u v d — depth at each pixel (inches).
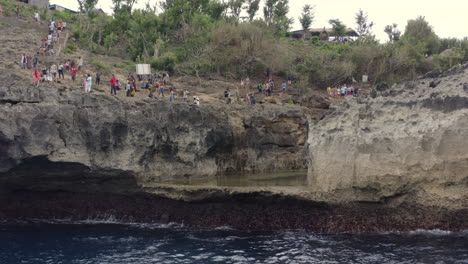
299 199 927.7
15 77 999.6
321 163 956.0
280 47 2097.7
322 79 2078.0
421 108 947.3
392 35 2797.7
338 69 2086.6
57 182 935.7
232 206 952.3
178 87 1648.6
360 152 935.7
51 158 889.5
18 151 871.1
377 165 920.9
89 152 928.9
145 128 993.5
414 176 903.7
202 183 1016.9
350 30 3208.7
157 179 1032.8
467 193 885.8
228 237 871.7
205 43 1999.3
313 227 933.2
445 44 2679.6
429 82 1021.8
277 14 2731.3
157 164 1045.8
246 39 2037.4
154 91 1519.4
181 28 2186.3
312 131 1003.9
